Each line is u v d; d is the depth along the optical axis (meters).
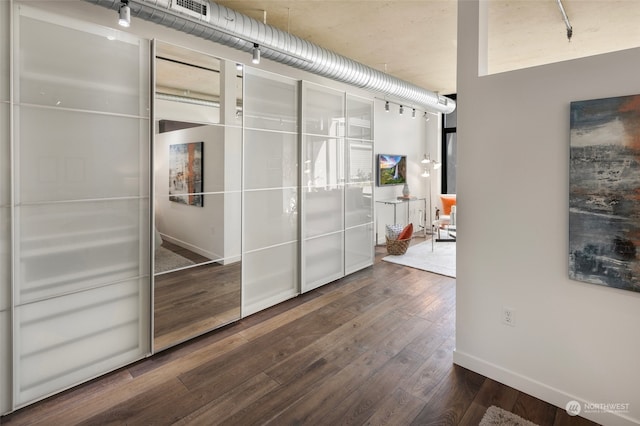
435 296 3.90
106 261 2.42
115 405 2.12
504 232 2.23
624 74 1.75
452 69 5.03
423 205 7.78
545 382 2.12
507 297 2.25
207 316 3.05
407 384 2.31
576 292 1.98
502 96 2.19
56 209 2.18
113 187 2.42
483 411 2.04
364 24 3.51
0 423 1.98
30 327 2.12
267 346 2.83
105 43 2.33
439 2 3.06
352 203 4.65
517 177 2.16
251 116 3.35
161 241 2.70
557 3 3.07
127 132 2.46
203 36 2.82
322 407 2.10
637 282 1.76
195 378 2.40
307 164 3.94
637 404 1.82
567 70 1.94
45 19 2.08
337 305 3.67
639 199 1.73
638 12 3.24
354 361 2.59
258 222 3.48
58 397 2.20
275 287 3.70
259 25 2.95
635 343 1.81
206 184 3.00
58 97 2.15
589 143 1.87
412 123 7.32
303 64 3.46
